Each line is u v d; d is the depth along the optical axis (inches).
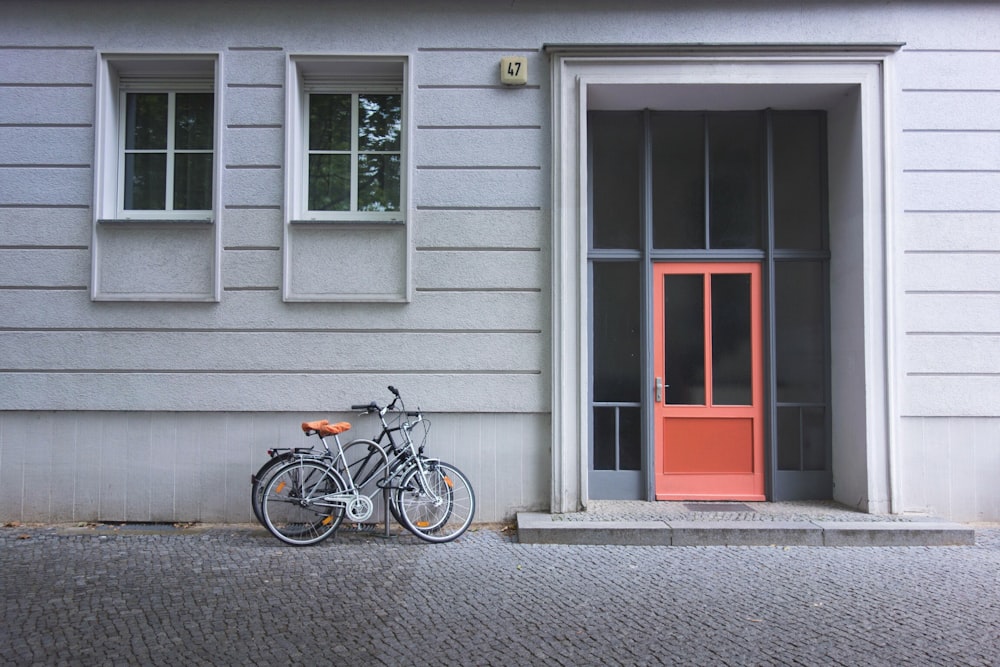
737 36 265.3
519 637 159.8
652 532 236.5
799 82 261.7
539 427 263.1
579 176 263.0
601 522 243.9
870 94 262.5
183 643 155.9
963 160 263.4
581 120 262.5
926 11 265.3
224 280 262.5
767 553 227.1
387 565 213.0
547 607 178.2
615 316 283.6
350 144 277.1
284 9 266.1
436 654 150.9
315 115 277.7
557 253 261.4
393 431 257.6
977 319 261.9
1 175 262.5
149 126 276.2
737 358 283.1
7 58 264.1
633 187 284.4
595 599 184.1
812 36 265.0
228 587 192.7
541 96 266.5
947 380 261.9
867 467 259.4
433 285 262.7
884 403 260.2
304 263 264.4
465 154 264.8
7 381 259.3
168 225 262.7
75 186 263.0
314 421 249.4
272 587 192.7
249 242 263.3
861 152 262.2
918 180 263.3
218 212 262.7
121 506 260.4
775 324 283.0
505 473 262.7
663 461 281.4
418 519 241.6
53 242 261.7
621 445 281.6
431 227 263.4
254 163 264.4
